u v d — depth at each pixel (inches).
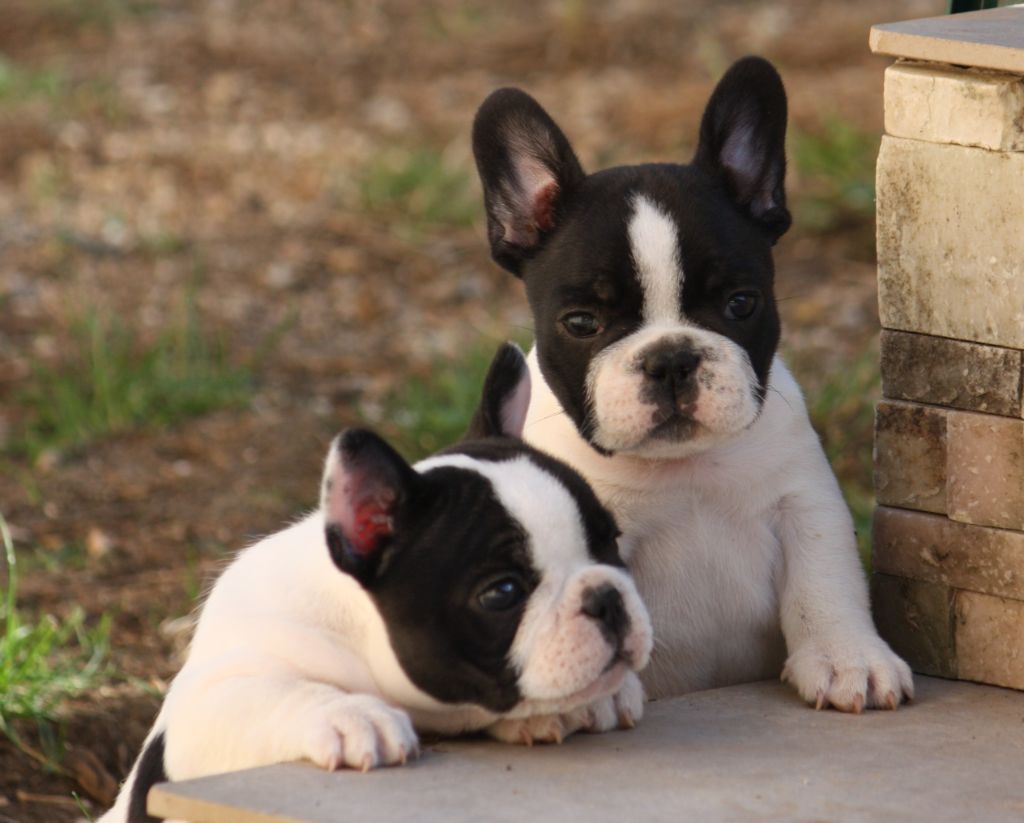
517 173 324.8
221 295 708.0
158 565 475.8
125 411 586.9
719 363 295.9
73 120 948.6
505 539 259.3
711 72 963.3
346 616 276.5
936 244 296.5
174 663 414.3
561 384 313.1
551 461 276.4
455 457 275.1
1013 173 285.6
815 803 244.7
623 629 257.4
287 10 1190.9
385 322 681.0
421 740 273.4
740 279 304.0
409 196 808.3
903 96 294.0
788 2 1124.5
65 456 558.9
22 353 645.3
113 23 1149.1
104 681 403.2
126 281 722.8
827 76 933.2
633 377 295.9
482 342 609.3
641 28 1072.2
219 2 1213.7
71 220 798.5
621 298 304.0
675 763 261.1
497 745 269.1
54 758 371.9
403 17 1161.4
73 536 497.0
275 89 1014.4
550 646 254.4
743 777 255.1
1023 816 241.0
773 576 326.6
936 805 245.0
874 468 314.8
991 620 305.4
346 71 1046.4
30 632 409.4
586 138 870.4
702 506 322.0
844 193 737.0
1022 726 283.9
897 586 315.6
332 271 735.7
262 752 258.8
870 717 288.2
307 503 513.3
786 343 599.8
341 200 816.9
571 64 1029.8
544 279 315.9
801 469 323.3
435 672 262.4
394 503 262.7
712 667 332.5
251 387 616.1
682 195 308.3
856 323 627.5
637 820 236.4
